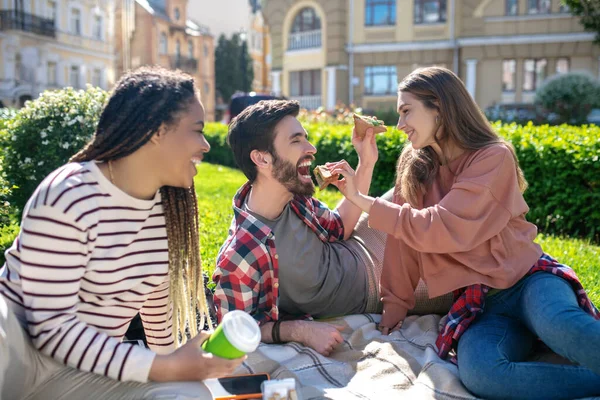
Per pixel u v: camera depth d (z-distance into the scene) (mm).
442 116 2736
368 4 23906
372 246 3258
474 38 22562
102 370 1857
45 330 1831
